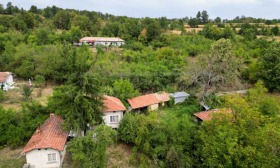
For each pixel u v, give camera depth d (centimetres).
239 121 2414
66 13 10725
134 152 2727
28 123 2891
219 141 2308
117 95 3866
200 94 4209
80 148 2262
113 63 5678
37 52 5681
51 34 7694
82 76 2559
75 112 2573
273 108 3078
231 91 4988
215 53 4534
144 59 6294
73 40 7869
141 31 8744
